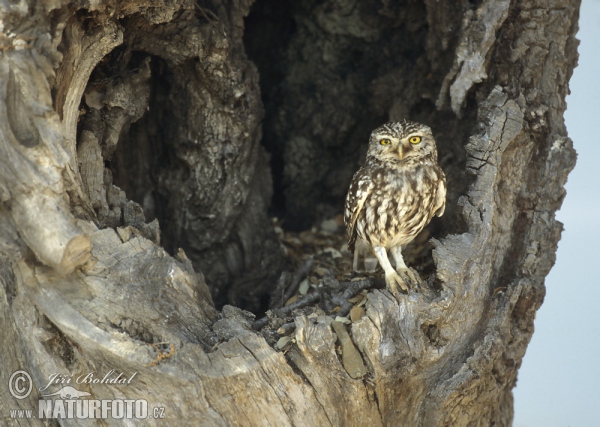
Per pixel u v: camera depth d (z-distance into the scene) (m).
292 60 9.56
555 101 6.51
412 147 6.24
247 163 7.90
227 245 8.21
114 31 5.64
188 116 7.43
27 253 4.82
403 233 6.71
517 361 6.56
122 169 7.78
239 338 5.18
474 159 6.33
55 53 4.83
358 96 9.24
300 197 9.85
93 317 4.91
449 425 5.98
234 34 7.29
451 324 5.73
